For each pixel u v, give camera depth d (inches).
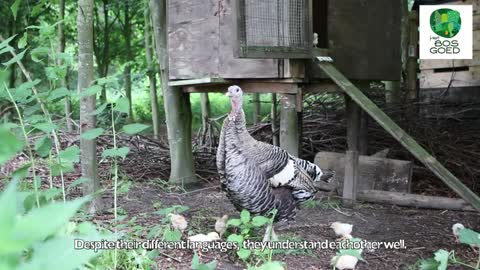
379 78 230.2
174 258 139.4
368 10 220.7
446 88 303.1
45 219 29.4
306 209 207.5
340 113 291.6
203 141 305.9
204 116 318.7
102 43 490.6
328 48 206.2
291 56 184.1
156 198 209.3
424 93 311.9
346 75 213.2
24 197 105.2
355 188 217.0
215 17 205.6
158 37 241.8
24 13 374.0
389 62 234.7
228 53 202.8
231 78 204.5
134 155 272.7
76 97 129.2
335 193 229.3
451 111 294.2
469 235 128.3
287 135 202.2
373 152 275.6
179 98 239.1
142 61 487.8
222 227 151.6
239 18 169.8
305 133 289.6
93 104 162.6
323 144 281.9
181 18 221.1
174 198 213.2
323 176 188.4
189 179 240.8
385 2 229.1
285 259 147.6
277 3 178.9
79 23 160.6
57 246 34.4
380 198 220.2
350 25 213.2
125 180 221.3
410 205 215.8
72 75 429.4
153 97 401.4
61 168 127.7
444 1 298.7
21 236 27.5
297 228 179.8
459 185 157.0
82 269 76.9
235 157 148.3
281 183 154.5
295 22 185.0
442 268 115.5
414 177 258.7
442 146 262.1
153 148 286.2
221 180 155.4
